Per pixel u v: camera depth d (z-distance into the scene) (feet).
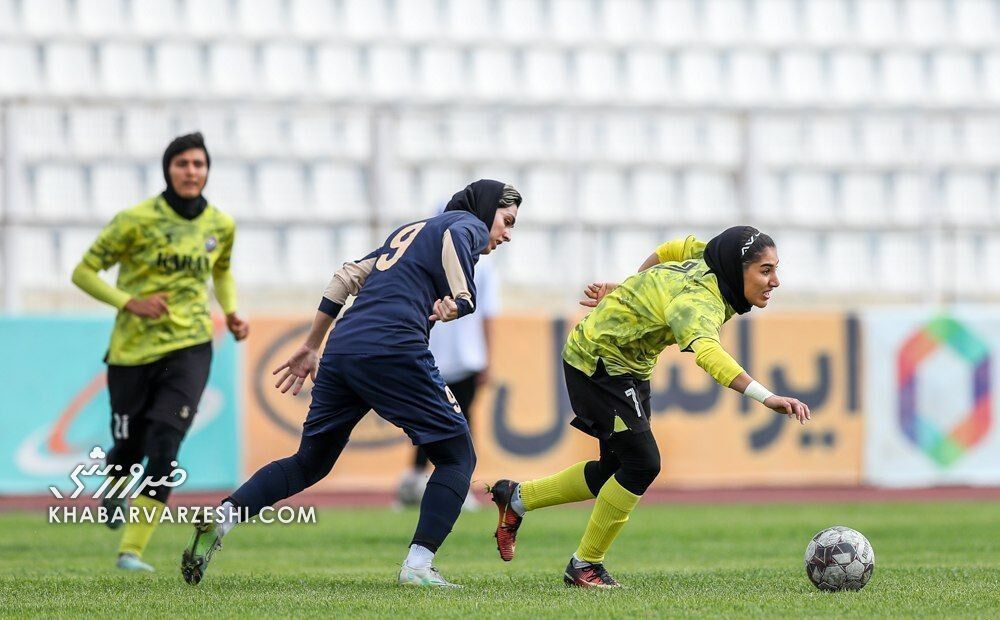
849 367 161.07
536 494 63.57
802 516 126.41
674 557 87.10
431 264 58.85
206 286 82.69
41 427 143.84
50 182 166.50
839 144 194.29
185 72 208.23
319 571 74.49
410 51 216.33
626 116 172.14
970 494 155.33
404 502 138.10
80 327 145.38
